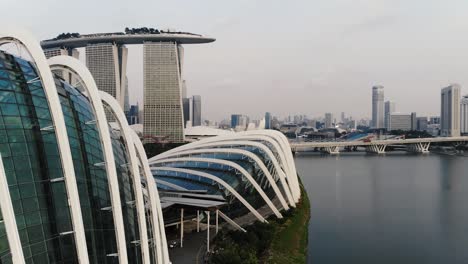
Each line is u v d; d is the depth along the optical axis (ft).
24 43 148.56
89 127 173.27
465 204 541.75
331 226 423.64
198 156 429.38
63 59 174.81
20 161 136.98
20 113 142.61
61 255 143.74
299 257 312.50
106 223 167.22
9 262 122.52
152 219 195.72
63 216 147.95
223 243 292.40
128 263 173.58
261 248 307.58
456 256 334.65
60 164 152.25
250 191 405.80
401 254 338.34
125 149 198.49
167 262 208.13
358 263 316.40
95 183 166.40
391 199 577.02
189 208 303.48
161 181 378.73
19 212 132.36
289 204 444.14
